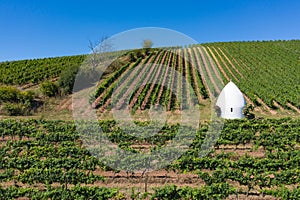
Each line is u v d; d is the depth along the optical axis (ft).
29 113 107.24
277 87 147.84
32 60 225.97
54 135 74.74
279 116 107.76
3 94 114.73
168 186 47.29
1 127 80.84
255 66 200.23
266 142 69.87
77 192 45.57
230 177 51.29
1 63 212.84
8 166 57.11
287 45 284.20
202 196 45.52
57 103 119.75
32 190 46.60
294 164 57.26
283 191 46.11
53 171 51.65
